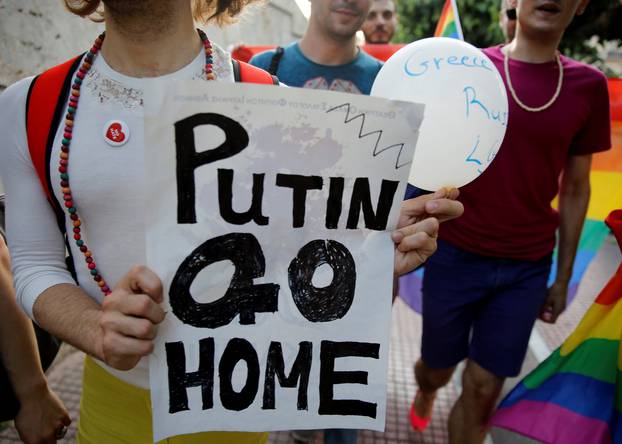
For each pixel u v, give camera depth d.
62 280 0.97
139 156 0.89
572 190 2.18
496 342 2.05
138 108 0.89
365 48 2.99
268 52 2.15
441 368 2.25
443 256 2.13
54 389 2.64
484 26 5.85
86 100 0.90
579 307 4.46
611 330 1.52
